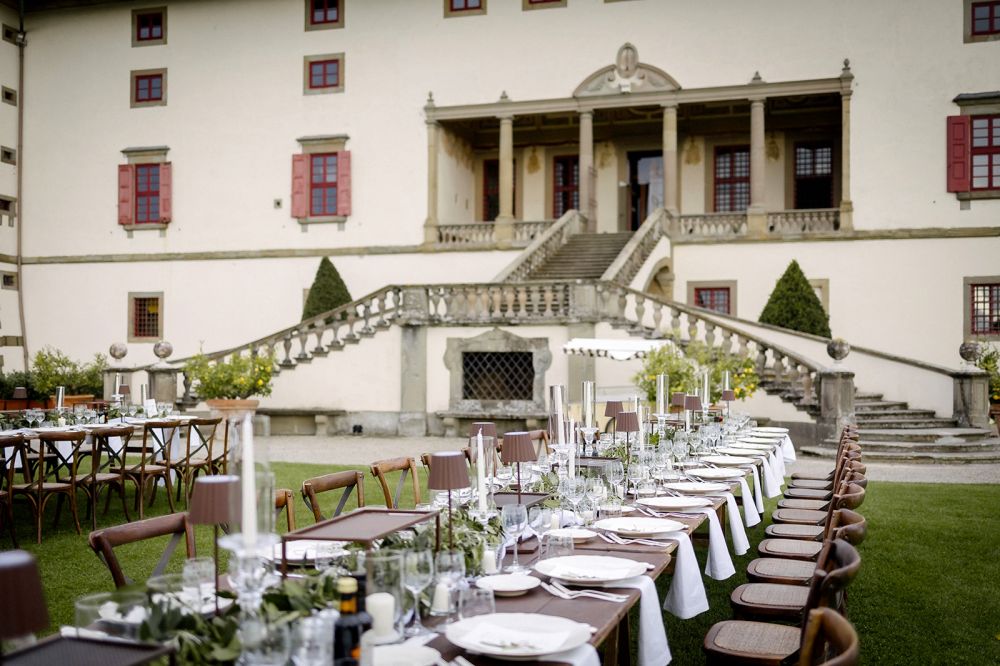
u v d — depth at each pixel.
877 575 7.94
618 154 30.91
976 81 25.16
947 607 6.98
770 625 4.99
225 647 2.99
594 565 4.51
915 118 25.55
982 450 17.06
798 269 24.02
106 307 30.94
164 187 30.44
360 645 3.01
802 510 8.43
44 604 2.27
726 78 26.77
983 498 12.02
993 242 25.00
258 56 30.03
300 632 2.87
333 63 29.56
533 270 24.77
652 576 4.48
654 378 16.53
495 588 4.07
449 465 4.21
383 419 22.22
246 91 30.11
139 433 14.43
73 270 31.25
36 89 31.69
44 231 31.50
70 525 10.43
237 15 30.20
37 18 31.72
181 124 30.56
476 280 28.20
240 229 30.03
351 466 15.37
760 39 26.55
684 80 27.05
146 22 30.98
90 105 31.25
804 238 26.30
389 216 28.95
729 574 6.31
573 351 17.81
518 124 30.98
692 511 6.30
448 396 21.67
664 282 27.17
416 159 28.80
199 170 30.39
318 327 22.86
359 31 29.30
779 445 11.48
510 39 28.25
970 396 18.56
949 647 6.07
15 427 11.68
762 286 26.66
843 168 26.05
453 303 21.70
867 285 25.84
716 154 29.97
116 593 3.25
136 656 2.67
